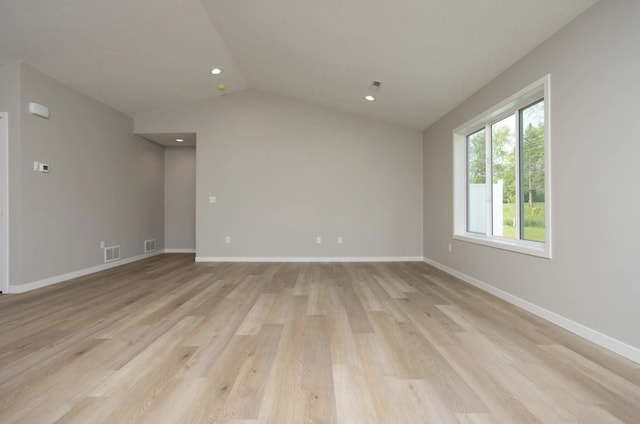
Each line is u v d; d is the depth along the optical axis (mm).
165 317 2775
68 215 4406
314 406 1501
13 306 3105
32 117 3865
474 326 2576
